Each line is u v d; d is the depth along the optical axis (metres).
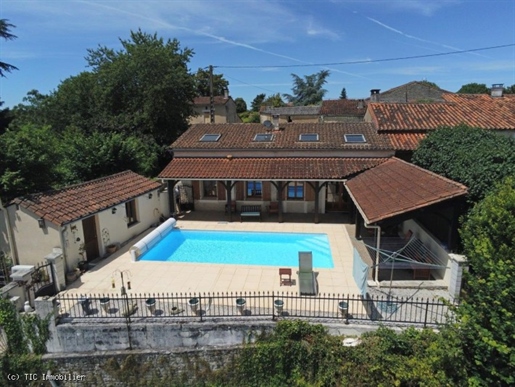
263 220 19.34
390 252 12.01
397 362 7.90
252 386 9.25
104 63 32.66
